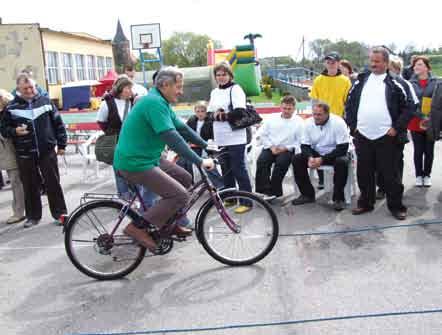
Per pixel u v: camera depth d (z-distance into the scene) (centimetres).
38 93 563
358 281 393
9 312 371
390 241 480
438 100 593
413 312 339
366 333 316
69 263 468
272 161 646
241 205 440
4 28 1788
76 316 360
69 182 852
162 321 346
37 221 596
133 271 437
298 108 1144
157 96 385
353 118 552
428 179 686
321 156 614
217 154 452
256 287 392
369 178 562
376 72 530
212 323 339
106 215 417
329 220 559
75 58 2386
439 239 479
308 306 356
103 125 583
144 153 390
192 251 477
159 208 402
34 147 562
